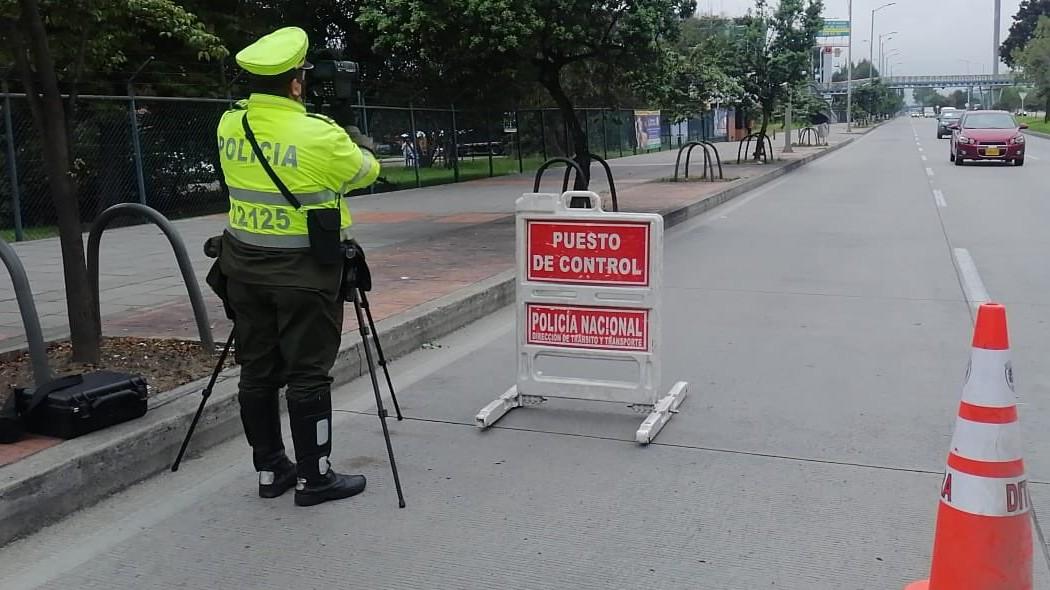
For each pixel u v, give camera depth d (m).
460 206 16.95
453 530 3.98
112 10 6.23
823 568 3.58
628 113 37.38
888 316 7.88
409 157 22.06
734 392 5.84
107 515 4.21
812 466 4.60
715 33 35.88
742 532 3.90
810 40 27.94
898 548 3.73
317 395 4.21
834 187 20.50
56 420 4.44
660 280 5.20
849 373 6.21
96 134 15.16
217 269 4.32
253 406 4.29
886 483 4.37
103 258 11.26
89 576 3.64
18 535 3.97
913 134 58.31
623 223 5.22
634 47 13.64
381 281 8.81
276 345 4.27
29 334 4.66
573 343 5.45
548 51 13.72
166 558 3.79
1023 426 5.10
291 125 4.04
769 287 9.27
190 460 4.89
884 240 12.28
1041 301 8.34
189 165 17.06
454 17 12.04
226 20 17.94
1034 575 3.49
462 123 24.84
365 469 4.70
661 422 5.22
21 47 5.60
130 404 4.70
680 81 16.73
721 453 4.81
